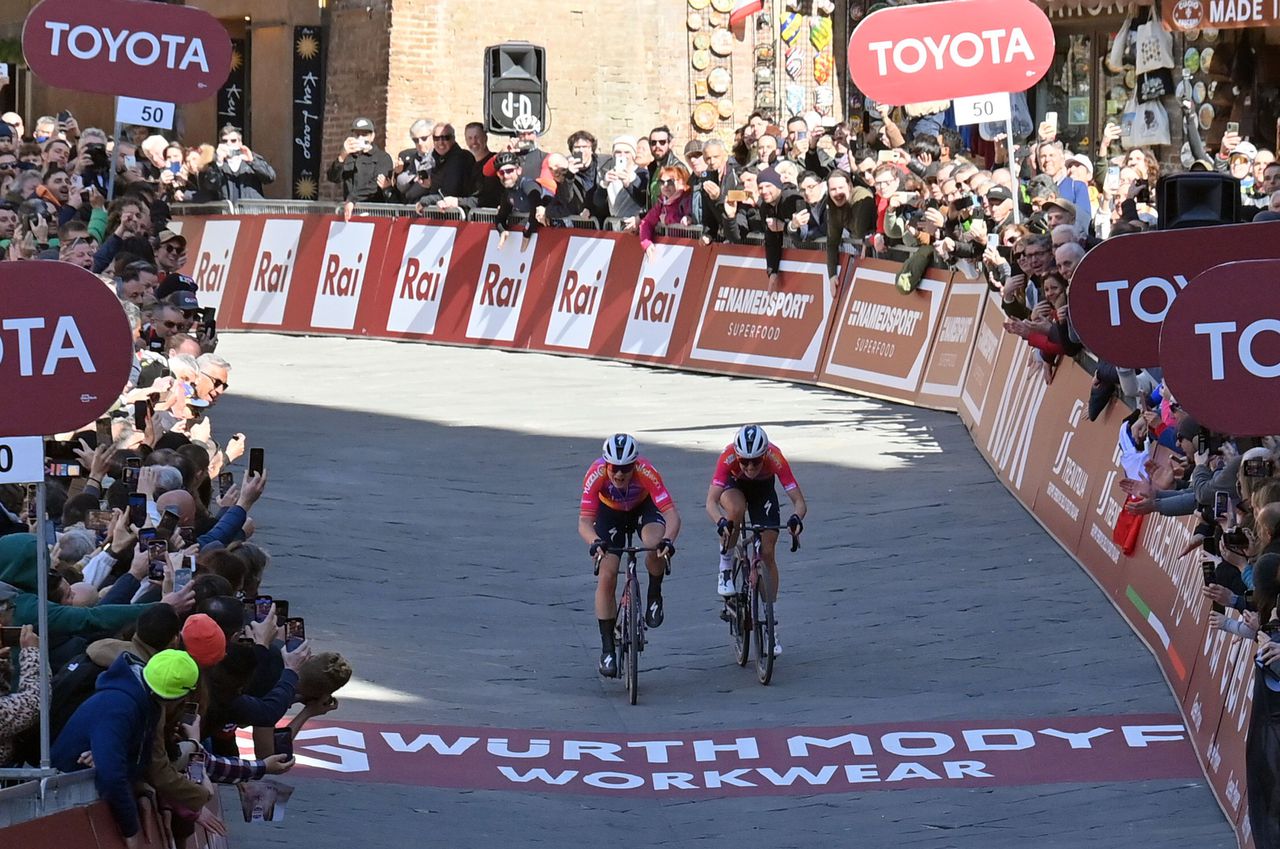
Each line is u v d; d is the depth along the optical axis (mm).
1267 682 22781
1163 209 26641
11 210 43156
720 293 59250
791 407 52938
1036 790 27531
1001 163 63125
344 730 29625
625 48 77062
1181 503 27516
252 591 23234
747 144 60000
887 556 39469
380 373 60094
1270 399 19672
